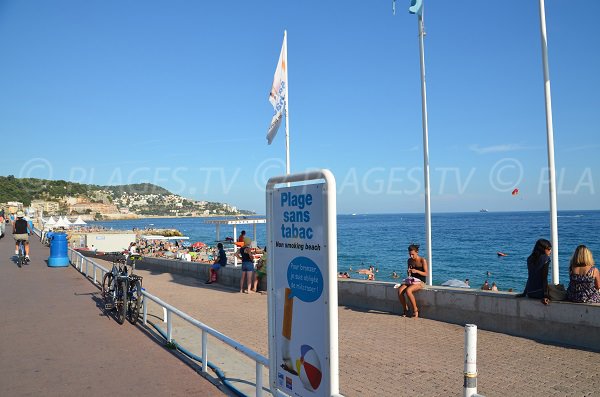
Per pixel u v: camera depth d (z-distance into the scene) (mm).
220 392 5344
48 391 5375
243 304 12031
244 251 14180
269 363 4340
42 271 17500
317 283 3703
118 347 7203
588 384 5449
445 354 6914
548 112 8258
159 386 5531
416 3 10727
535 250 7621
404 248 54094
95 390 5406
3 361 6492
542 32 8328
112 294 9805
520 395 5195
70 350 7035
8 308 10281
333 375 3531
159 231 79000
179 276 19281
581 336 6965
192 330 8438
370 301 10570
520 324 7750
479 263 39000
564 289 7438
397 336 8062
